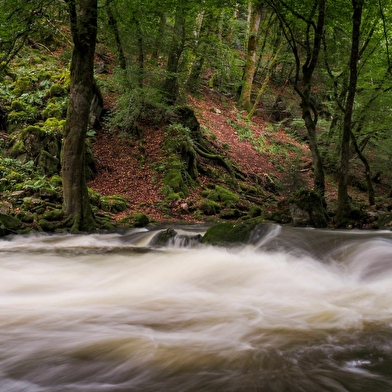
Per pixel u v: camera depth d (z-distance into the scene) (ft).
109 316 13.97
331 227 34.19
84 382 9.41
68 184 32.99
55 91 48.21
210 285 18.30
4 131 45.27
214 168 54.85
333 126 62.34
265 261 21.63
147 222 37.78
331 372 9.73
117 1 39.75
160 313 14.33
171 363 10.30
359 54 47.21
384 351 10.96
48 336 12.07
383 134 56.90
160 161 49.08
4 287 18.13
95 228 33.63
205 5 44.39
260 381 9.34
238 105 82.48
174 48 56.24
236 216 43.83
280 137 77.25
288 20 45.78
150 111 54.34
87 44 30.68
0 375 9.72
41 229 32.14
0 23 28.35
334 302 15.66
